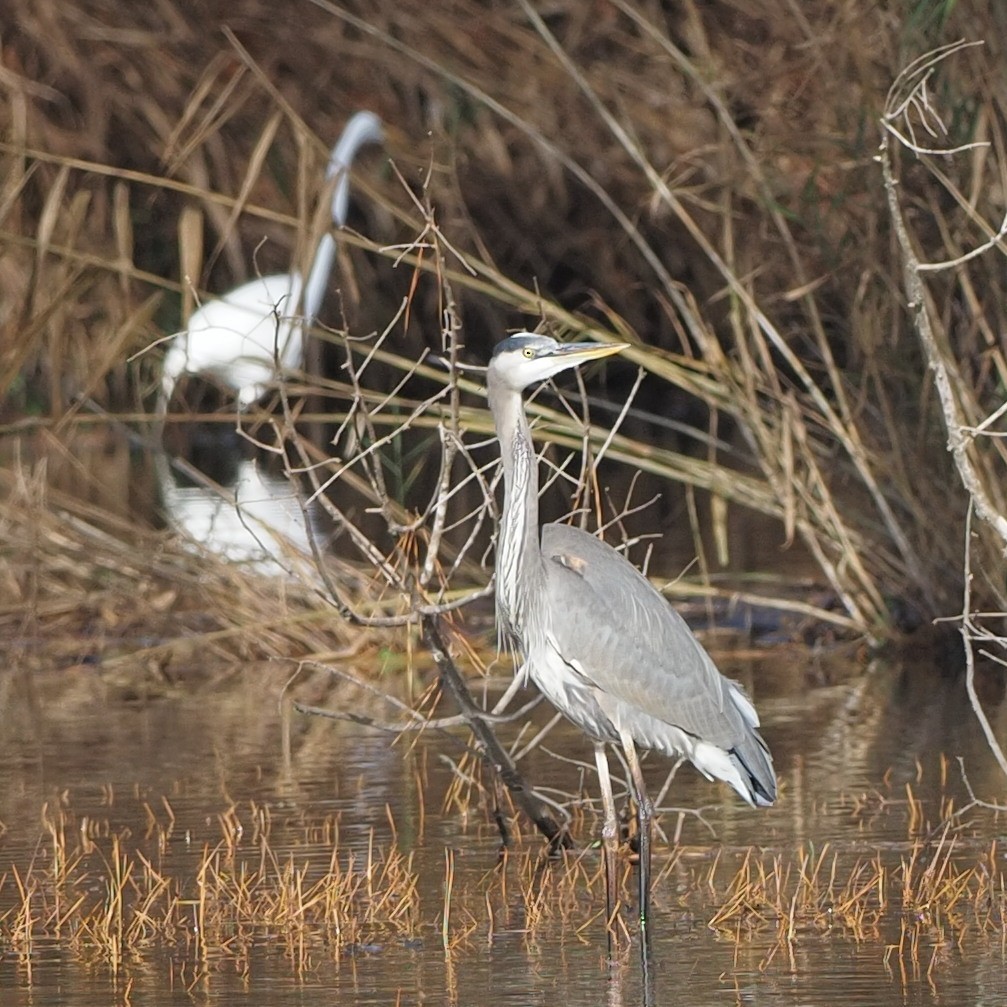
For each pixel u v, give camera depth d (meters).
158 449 15.30
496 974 7.39
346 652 13.69
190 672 14.12
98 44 23.28
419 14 23.89
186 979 7.38
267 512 17.91
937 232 13.01
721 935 7.90
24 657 14.55
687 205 19.48
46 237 15.43
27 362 21.27
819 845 9.23
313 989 7.23
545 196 23.55
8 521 15.23
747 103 15.38
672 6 22.77
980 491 8.68
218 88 23.62
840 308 14.33
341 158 19.14
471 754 10.42
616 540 17.62
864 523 13.94
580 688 8.55
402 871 8.86
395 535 10.25
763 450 14.06
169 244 22.86
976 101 12.43
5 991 7.25
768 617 14.99
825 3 14.03
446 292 9.17
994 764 10.59
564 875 8.95
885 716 11.96
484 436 17.05
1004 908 8.15
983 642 13.34
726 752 8.60
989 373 12.84
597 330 14.25
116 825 9.80
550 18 24.36
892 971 7.31
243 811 10.07
